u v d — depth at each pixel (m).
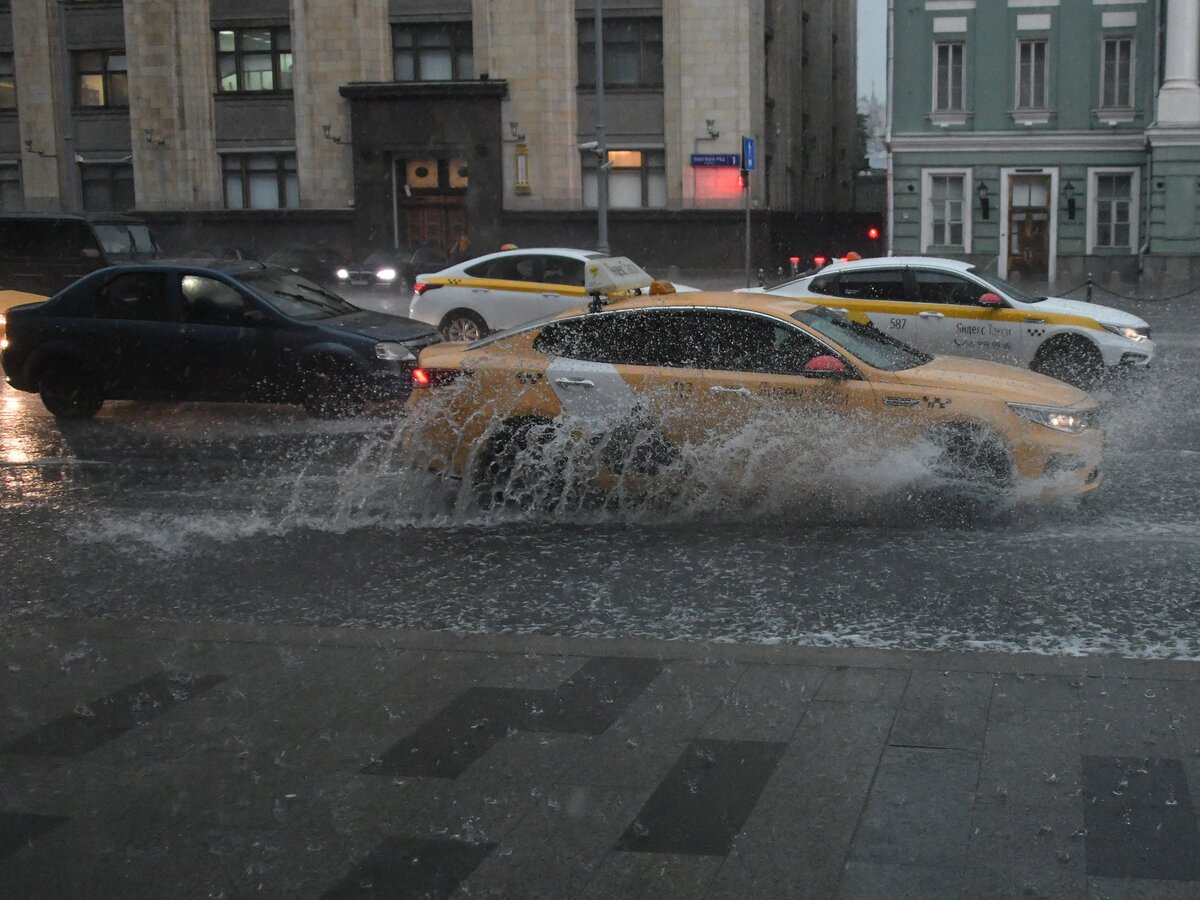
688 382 8.83
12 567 8.11
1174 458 10.64
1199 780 4.54
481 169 38.84
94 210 42.47
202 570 7.98
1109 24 35.25
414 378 9.46
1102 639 6.18
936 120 36.44
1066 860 4.04
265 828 4.43
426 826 4.41
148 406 14.84
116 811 4.59
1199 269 34.75
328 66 39.50
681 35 37.44
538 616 6.88
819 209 50.31
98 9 41.25
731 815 4.41
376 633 6.49
